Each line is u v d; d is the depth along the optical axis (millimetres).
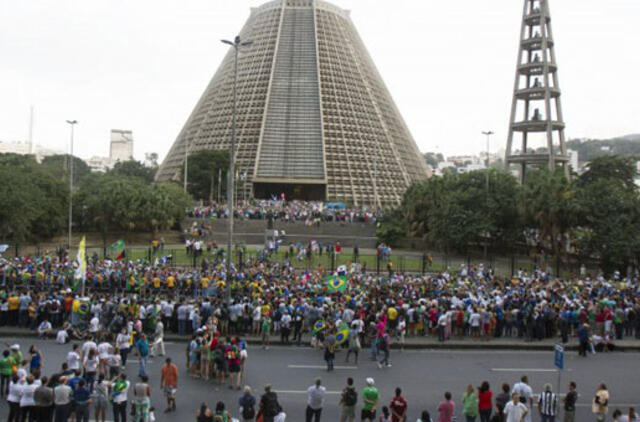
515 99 91750
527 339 32750
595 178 90000
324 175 113500
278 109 120875
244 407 17359
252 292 36062
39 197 67250
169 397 20078
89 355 21266
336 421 19828
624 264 52625
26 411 18094
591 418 21031
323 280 41531
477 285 40719
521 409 16812
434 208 68875
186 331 31828
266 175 113188
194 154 113500
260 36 135375
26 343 29250
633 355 30594
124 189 70625
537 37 88688
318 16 135750
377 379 24953
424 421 15945
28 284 38844
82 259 33531
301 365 26859
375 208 107438
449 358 29125
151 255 55219
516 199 62938
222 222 77188
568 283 44688
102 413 18578
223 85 133875
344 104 125438
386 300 33625
